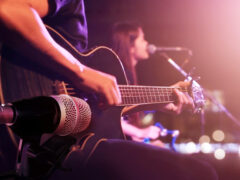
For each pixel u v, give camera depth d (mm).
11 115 732
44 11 1130
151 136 3070
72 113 847
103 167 1171
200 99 1844
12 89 1058
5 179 970
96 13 6707
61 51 1021
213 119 6129
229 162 3332
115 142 1207
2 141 1189
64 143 1004
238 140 5895
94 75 1116
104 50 1316
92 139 1117
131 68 3041
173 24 7234
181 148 4367
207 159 3375
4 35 936
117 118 1302
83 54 1238
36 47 967
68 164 1075
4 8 895
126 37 3141
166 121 5754
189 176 1160
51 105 795
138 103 1409
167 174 1169
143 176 1184
